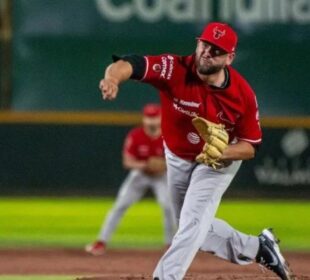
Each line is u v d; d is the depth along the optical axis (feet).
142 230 125.59
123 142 141.08
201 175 64.59
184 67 61.31
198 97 61.62
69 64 142.92
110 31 142.51
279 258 69.87
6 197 140.56
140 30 142.61
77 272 89.30
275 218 132.46
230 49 60.18
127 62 59.88
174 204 68.28
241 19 143.54
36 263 96.07
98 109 143.02
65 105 143.23
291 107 144.66
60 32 142.61
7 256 101.45
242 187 142.82
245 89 62.34
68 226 125.49
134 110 143.13
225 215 133.39
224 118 62.44
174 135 64.03
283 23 144.25
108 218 107.04
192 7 142.72
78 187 141.28
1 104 143.13
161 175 109.19
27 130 140.56
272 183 143.23
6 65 143.02
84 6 142.61
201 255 102.63
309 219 132.67
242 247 69.05
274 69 144.56
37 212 133.59
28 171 140.87
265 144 143.13
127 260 100.12
